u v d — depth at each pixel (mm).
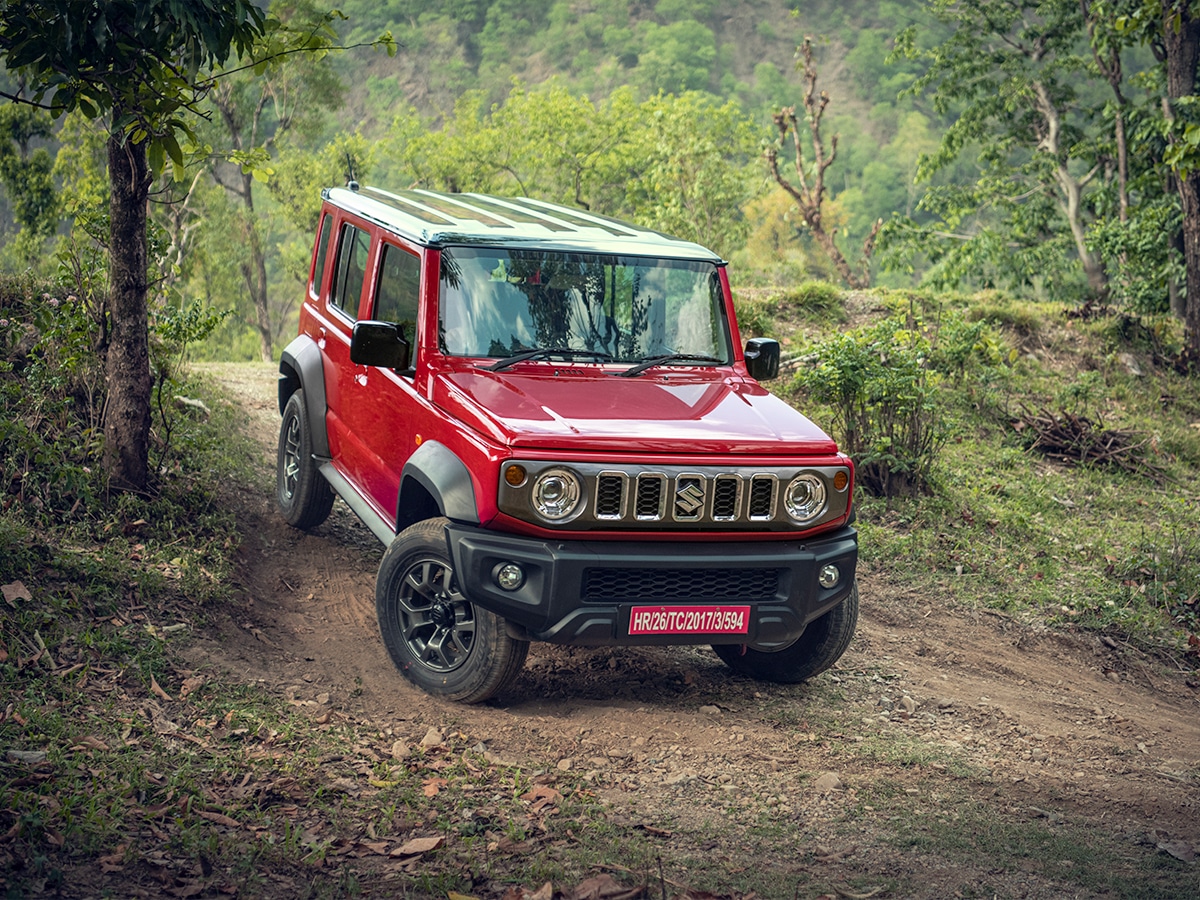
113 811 3705
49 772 3908
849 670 6578
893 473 9828
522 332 5629
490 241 5730
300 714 4938
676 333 5938
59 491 6621
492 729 5035
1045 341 15617
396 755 4629
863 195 126625
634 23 193375
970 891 3795
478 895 3516
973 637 7586
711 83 175250
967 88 32094
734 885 3725
